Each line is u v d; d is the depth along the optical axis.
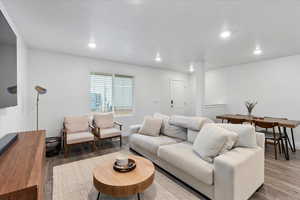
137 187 1.48
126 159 1.81
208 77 5.78
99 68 4.27
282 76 3.95
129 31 2.49
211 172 1.64
